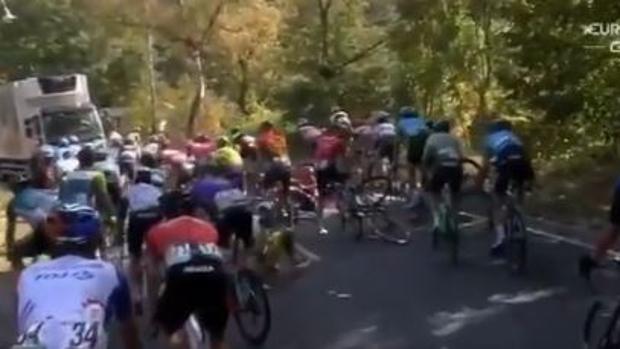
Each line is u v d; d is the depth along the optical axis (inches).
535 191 751.7
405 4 1347.2
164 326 282.0
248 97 2080.5
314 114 1801.2
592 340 334.6
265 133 653.3
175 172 500.1
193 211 345.4
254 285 376.5
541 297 437.1
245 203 385.7
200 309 280.1
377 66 1772.9
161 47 2177.7
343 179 642.2
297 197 661.9
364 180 625.3
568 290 445.4
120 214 535.8
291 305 443.5
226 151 490.0
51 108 1190.3
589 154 878.4
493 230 518.3
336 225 662.5
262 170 641.6
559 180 828.0
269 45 1987.0
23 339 192.9
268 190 610.5
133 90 2206.0
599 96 811.4
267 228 445.7
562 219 644.1
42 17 2228.1
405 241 589.9
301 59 1914.4
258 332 374.9
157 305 287.6
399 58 1472.7
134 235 386.6
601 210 664.4
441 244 556.7
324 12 1850.4
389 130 732.0
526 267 496.7
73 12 2218.3
